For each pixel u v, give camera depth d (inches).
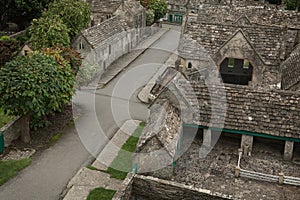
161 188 815.1
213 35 1342.3
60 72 1211.2
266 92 975.6
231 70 1331.2
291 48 1513.3
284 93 969.5
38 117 1186.6
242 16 1628.9
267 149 969.5
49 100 1151.6
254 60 1275.8
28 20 2233.0
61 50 1371.8
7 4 2137.1
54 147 1174.3
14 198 971.3
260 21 1649.9
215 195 783.7
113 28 1828.2
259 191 831.7
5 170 1062.4
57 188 1011.9
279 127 933.2
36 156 1132.5
